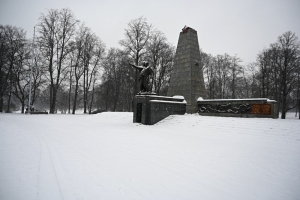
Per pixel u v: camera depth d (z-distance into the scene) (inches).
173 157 252.4
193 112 755.4
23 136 357.1
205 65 1438.2
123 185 163.5
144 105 618.5
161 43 1162.6
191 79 768.3
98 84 1434.5
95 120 790.5
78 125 574.9
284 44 997.8
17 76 1186.6
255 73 1270.9
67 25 1123.3
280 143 343.9
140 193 150.3
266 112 588.1
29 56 1161.4
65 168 197.8
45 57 1098.7
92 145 303.9
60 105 2181.3
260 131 419.2
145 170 201.8
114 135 402.9
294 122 439.8
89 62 1238.9
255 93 1380.4
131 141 345.1
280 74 1021.8
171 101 685.3
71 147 285.9
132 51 1106.1
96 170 195.6
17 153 243.9
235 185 173.2
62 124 585.3
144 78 663.8
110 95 1530.5
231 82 1445.6
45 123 591.5
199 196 149.5
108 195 145.0
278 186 173.9
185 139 378.0
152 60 1178.6
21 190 147.4
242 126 461.1
